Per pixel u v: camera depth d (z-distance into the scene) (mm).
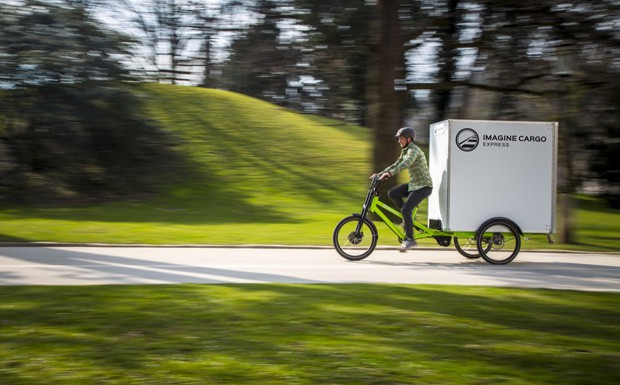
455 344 5195
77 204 20344
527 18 14234
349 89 16312
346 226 10734
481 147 10375
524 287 8102
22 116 24094
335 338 5289
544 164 10508
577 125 15969
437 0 14680
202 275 8617
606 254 12508
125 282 7973
